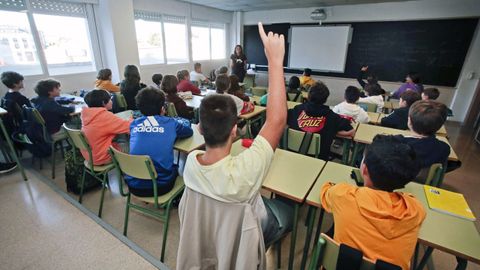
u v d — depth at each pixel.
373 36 5.97
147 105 1.68
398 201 0.87
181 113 2.93
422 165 1.61
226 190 0.76
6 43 3.74
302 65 7.16
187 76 4.04
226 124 0.77
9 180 2.51
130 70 3.33
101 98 2.01
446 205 1.19
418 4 5.33
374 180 0.93
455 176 2.88
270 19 7.30
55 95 2.72
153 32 5.87
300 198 1.24
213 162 0.79
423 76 5.61
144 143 1.59
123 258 1.64
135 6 5.28
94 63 4.86
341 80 6.67
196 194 0.85
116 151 1.57
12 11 3.72
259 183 0.79
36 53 4.08
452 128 4.77
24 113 2.71
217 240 0.90
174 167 1.77
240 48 6.20
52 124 2.62
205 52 7.48
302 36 6.92
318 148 1.98
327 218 2.06
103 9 4.60
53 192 2.32
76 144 2.04
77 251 1.68
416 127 1.66
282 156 1.66
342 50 6.44
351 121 2.43
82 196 2.23
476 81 5.00
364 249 0.86
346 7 6.14
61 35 4.34
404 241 0.84
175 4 6.08
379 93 3.90
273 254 1.70
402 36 5.64
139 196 1.66
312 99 2.13
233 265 0.91
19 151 3.06
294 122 2.24
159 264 1.60
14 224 1.91
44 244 1.73
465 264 1.03
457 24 5.04
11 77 2.81
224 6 6.80
